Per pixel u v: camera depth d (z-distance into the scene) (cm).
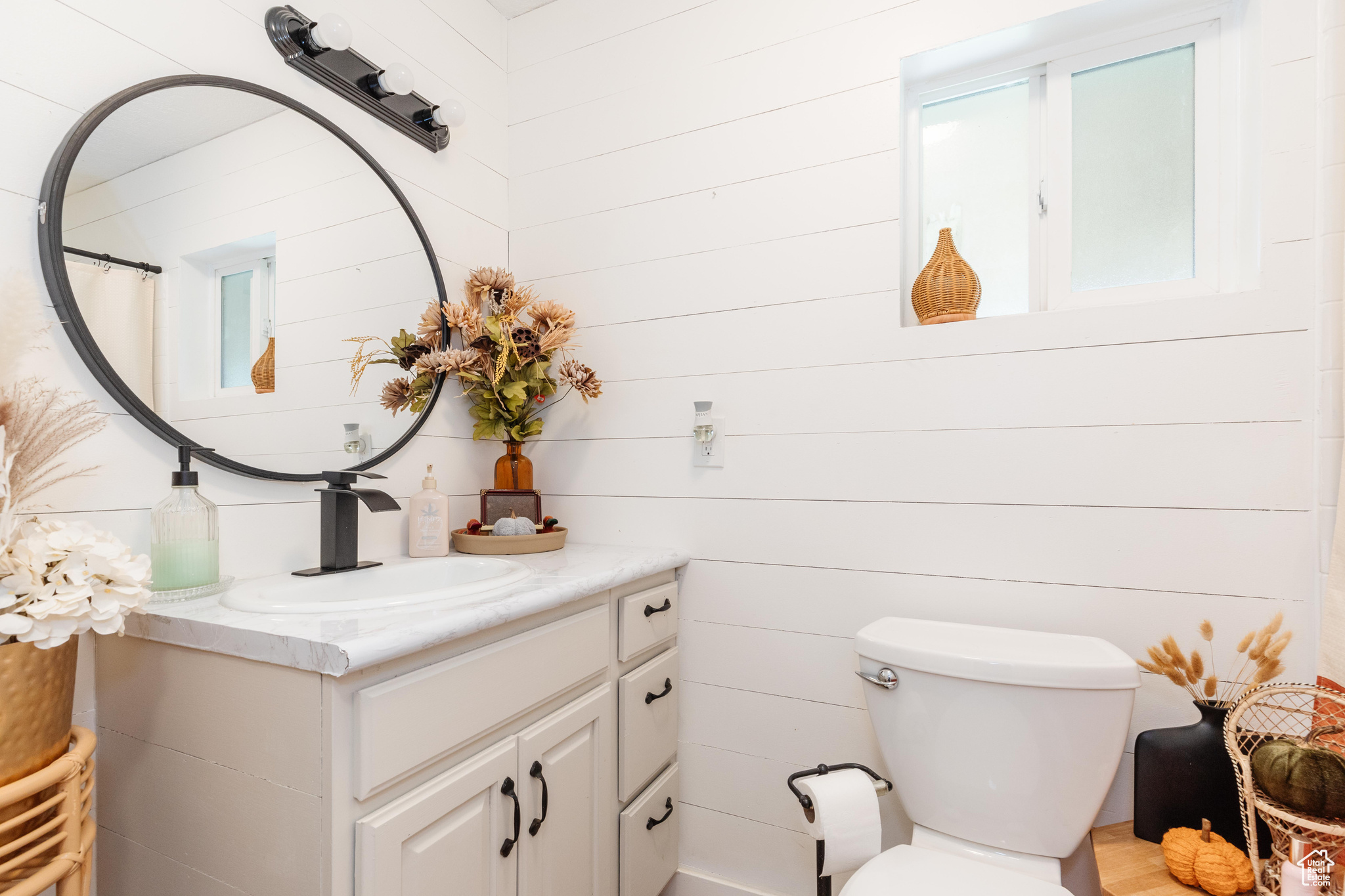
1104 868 94
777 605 144
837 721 138
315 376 123
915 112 147
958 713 102
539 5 177
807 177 143
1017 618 123
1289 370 105
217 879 80
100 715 93
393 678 77
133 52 98
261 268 114
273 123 117
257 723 77
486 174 173
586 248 169
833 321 140
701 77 156
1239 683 107
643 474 160
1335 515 99
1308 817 78
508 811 95
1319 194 103
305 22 120
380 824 73
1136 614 115
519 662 97
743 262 150
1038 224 137
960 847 103
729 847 148
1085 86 133
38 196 87
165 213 100
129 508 95
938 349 130
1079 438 119
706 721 151
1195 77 124
